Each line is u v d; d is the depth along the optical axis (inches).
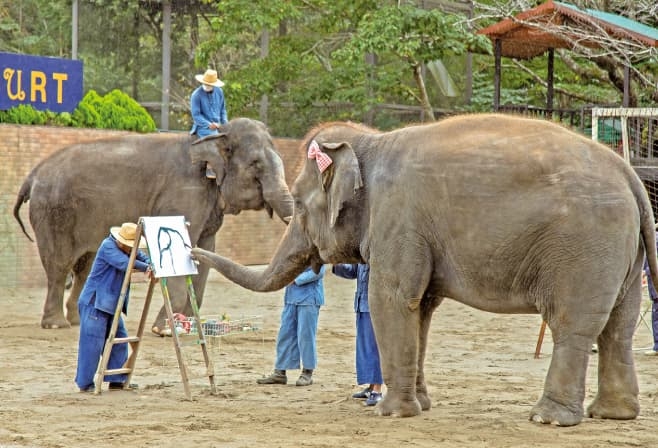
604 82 1222.9
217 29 1095.6
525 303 362.6
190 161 646.5
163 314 613.0
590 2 1078.4
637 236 362.3
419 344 399.9
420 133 384.5
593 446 332.2
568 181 352.8
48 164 663.1
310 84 1143.6
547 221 351.3
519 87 1364.4
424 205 371.2
